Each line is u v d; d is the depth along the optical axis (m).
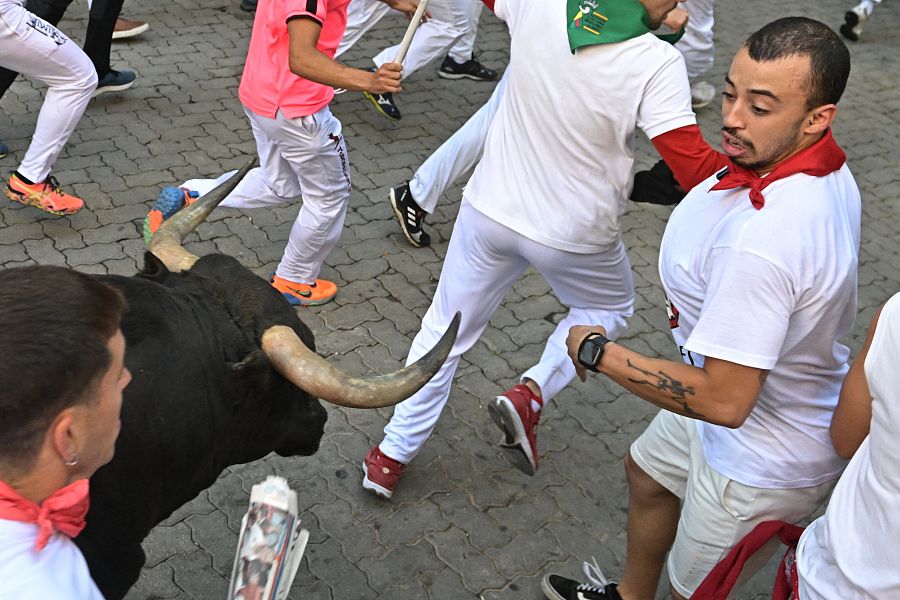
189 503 3.59
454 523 3.68
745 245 2.21
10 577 1.29
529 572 3.53
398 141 6.33
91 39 5.93
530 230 3.19
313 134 4.14
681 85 2.84
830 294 2.25
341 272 5.02
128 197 5.30
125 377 1.51
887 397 1.91
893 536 1.94
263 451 2.57
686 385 2.31
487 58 7.69
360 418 4.10
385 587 3.38
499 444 4.09
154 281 2.32
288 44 3.96
